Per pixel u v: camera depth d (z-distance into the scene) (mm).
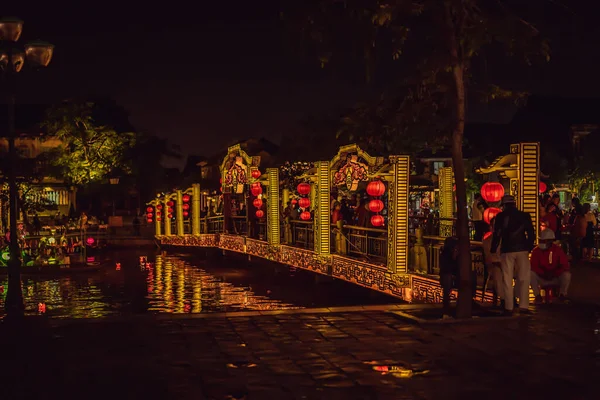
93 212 57062
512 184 13289
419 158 41844
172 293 21516
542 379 6996
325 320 10695
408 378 7086
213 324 10367
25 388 6945
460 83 10602
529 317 10805
